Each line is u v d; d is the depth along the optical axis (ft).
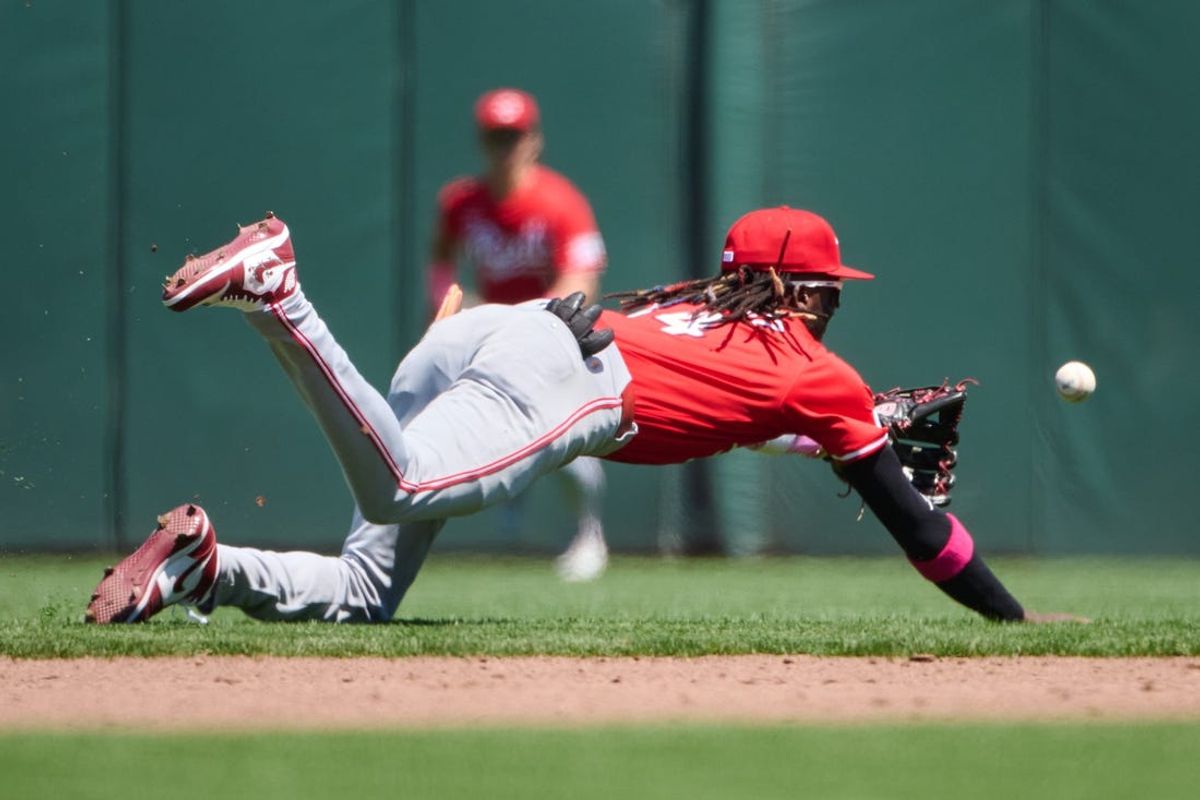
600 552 108.37
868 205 119.75
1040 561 119.55
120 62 118.73
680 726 38.32
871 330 119.34
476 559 117.29
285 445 117.80
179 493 118.01
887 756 33.45
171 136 118.73
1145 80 120.67
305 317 53.88
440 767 31.99
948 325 119.75
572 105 119.34
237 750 34.24
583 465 107.14
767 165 119.65
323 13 118.73
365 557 64.39
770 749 34.32
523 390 60.13
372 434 55.52
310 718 39.93
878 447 63.52
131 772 31.50
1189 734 36.88
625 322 64.69
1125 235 120.67
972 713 41.16
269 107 118.73
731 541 119.03
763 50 119.44
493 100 109.50
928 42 120.16
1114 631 59.98
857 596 93.50
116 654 51.70
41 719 39.65
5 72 117.80
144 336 118.21
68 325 117.91
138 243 118.62
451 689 44.93
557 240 110.01
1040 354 120.26
